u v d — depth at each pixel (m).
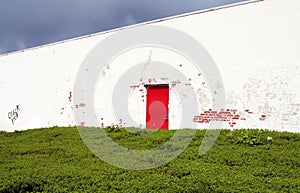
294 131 9.20
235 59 10.38
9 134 12.80
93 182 5.07
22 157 7.39
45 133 11.59
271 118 9.60
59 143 9.34
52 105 15.51
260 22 10.02
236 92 10.27
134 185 4.91
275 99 9.59
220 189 4.76
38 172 5.55
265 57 9.85
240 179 5.31
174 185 4.87
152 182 5.04
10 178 5.10
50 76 15.75
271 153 7.12
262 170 6.04
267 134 8.73
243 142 8.13
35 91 16.38
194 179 5.19
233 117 10.25
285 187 5.00
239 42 10.35
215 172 5.74
